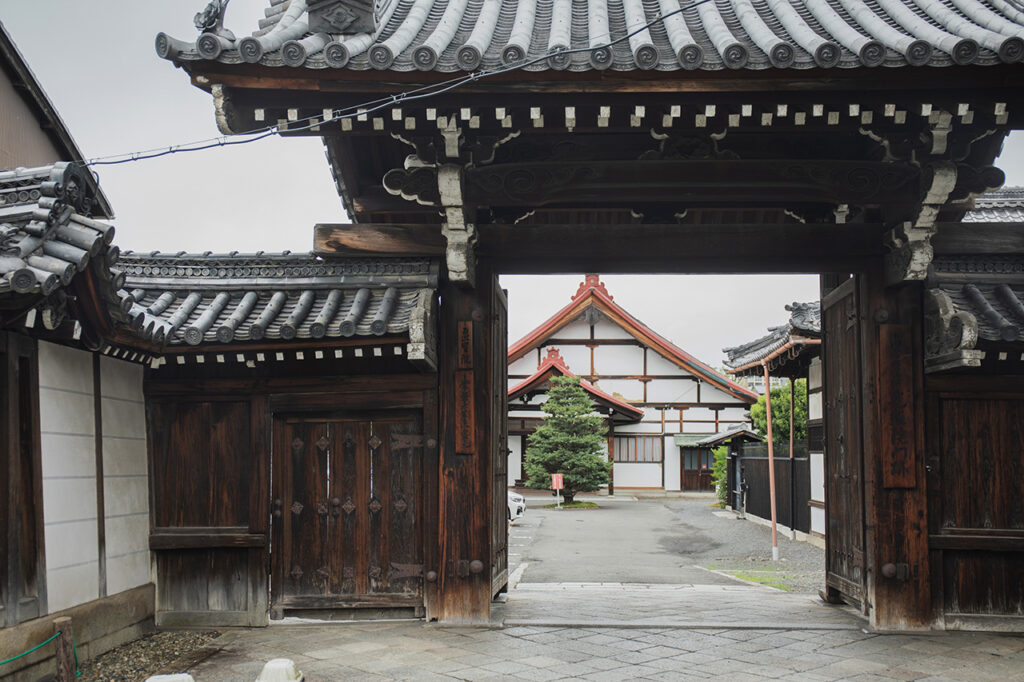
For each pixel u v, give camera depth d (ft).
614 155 23.84
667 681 20.26
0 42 41.11
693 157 23.29
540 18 24.90
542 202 24.07
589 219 29.84
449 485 26.27
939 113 20.68
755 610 29.25
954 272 26.94
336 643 24.09
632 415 134.21
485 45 21.27
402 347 25.35
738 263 26.35
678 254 25.94
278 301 26.96
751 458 88.58
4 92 42.88
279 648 23.70
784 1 23.54
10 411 19.35
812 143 24.29
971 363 23.67
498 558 29.35
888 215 25.48
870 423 26.13
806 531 67.00
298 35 20.88
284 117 20.86
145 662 22.39
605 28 22.35
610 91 19.84
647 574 50.78
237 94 20.16
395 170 23.59
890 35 20.84
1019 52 18.57
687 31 21.79
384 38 22.36
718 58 19.22
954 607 25.88
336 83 19.81
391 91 20.03
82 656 22.06
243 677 20.76
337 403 26.91
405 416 27.17
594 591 35.01
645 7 25.25
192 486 27.07
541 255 26.45
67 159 49.42
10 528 19.16
